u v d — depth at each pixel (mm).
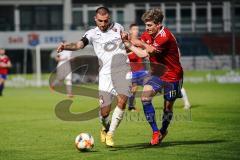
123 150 25328
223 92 66812
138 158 23359
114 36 26250
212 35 109312
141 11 118438
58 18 116500
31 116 41375
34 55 106750
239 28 116312
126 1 117500
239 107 46750
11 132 32281
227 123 35344
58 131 32562
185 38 109562
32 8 116000
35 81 89625
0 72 65750
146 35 26047
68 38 104312
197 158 23297
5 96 65000
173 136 29672
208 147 25922
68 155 24328
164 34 25172
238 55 107188
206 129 32438
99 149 25719
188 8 118125
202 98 57312
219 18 118438
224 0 117750
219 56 108000
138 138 29156
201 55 108875
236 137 29156
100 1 117000
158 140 26266
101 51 26375
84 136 25141
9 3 115062
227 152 24625
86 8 117000
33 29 114312
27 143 28031
